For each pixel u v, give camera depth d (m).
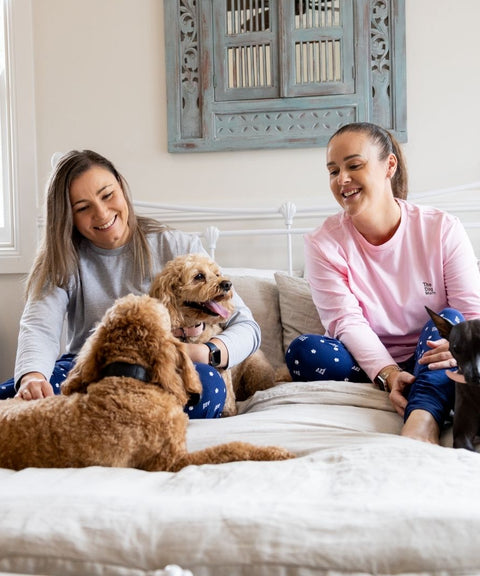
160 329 1.23
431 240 1.90
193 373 1.25
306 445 1.30
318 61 2.89
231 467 1.04
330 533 0.76
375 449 1.13
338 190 1.90
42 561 0.77
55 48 3.02
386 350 1.83
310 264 2.02
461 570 0.74
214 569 0.76
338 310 1.92
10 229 3.07
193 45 2.95
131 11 2.99
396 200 2.00
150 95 3.00
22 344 1.75
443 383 1.52
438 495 0.87
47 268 1.84
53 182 1.82
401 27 2.83
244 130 2.94
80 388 1.24
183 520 0.79
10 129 3.04
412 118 2.86
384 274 1.95
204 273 1.81
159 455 1.19
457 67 2.83
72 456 1.12
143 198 3.01
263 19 2.92
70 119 3.03
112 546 0.77
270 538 0.76
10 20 3.02
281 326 2.42
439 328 1.41
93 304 1.88
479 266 2.31
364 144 1.87
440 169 2.85
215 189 2.98
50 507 0.83
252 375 2.09
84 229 1.83
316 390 1.71
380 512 0.79
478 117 2.82
